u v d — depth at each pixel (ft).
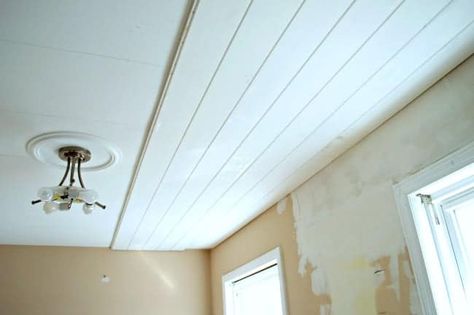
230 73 4.85
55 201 6.00
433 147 5.33
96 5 3.84
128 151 6.52
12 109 5.28
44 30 4.08
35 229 10.05
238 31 4.23
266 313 9.91
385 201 6.10
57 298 11.02
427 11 4.14
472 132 4.82
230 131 6.12
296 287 8.23
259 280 10.27
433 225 5.50
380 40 4.50
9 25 3.99
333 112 5.81
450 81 5.15
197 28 4.15
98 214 9.27
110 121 5.70
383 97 5.56
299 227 8.34
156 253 12.50
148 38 4.30
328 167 7.54
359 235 6.59
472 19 4.31
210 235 11.44
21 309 10.61
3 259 10.92
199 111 5.57
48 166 6.81
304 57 4.67
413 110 5.70
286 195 8.95
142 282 12.00
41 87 4.91
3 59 4.42
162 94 5.18
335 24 4.22
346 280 6.79
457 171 4.99
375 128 6.38
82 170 6.99
